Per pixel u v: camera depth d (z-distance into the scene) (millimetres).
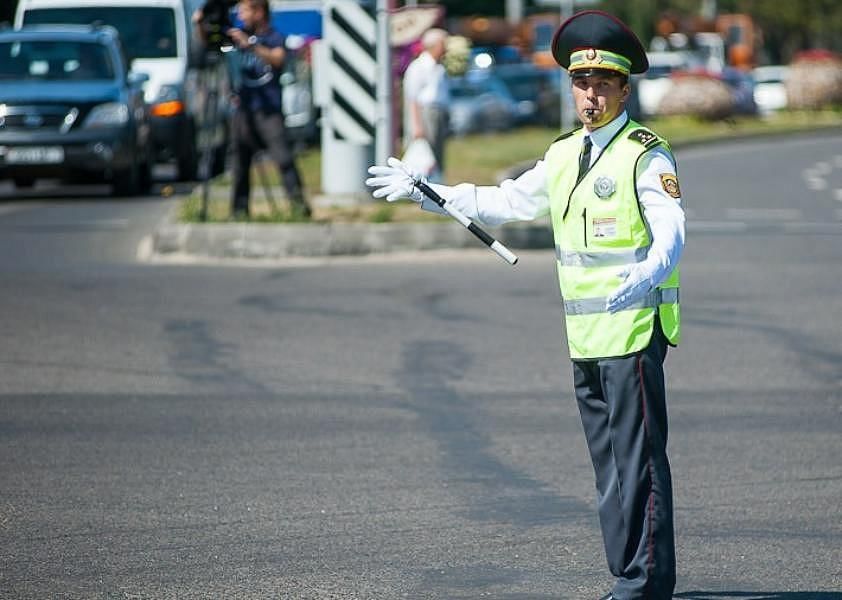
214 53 45688
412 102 54094
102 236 48281
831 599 17000
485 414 26250
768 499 21156
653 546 15367
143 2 69438
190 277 40500
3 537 19406
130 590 17297
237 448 24016
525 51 185875
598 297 15352
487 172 70062
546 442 24375
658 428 15414
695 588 17406
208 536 19422
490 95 120875
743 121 136250
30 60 61656
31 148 58844
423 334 33062
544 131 117375
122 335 32938
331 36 54750
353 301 37031
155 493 21484
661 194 15070
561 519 20172
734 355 31062
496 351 31391
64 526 19891
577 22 15273
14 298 37125
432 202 16172
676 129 119562
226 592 17219
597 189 15273
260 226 44000
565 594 17156
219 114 73688
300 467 22859
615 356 15297
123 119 59969
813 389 28172
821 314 35344
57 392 27938
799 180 73375
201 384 28578
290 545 19031
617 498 15727
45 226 50906
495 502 20984
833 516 20328
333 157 54438
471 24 188250
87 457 23516
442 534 19500
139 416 26156
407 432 25031
